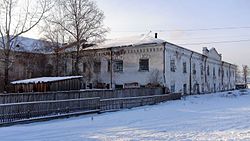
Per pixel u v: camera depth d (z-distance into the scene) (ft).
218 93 161.27
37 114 58.08
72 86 84.02
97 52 135.95
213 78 187.62
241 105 84.84
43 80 81.92
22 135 37.35
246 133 37.76
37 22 116.98
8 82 105.29
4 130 42.42
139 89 98.27
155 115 60.59
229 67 230.68
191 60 150.61
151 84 121.70
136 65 127.03
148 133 38.32
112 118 56.03
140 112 67.87
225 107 78.84
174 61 129.90
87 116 65.46
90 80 138.51
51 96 64.13
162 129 41.86
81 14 124.06
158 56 121.70
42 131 40.47
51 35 126.82
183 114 62.28
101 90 79.77
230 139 33.37
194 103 95.09
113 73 132.77
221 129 41.57
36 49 129.29
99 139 34.24
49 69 131.95
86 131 40.22
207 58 174.40
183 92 138.51
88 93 74.90
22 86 85.25
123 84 129.70
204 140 32.99
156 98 100.42
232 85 238.48
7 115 51.96
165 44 120.67
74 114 65.21
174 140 33.24
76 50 124.06
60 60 129.49
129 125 46.29
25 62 126.00
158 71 121.08
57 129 42.34
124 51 130.11
